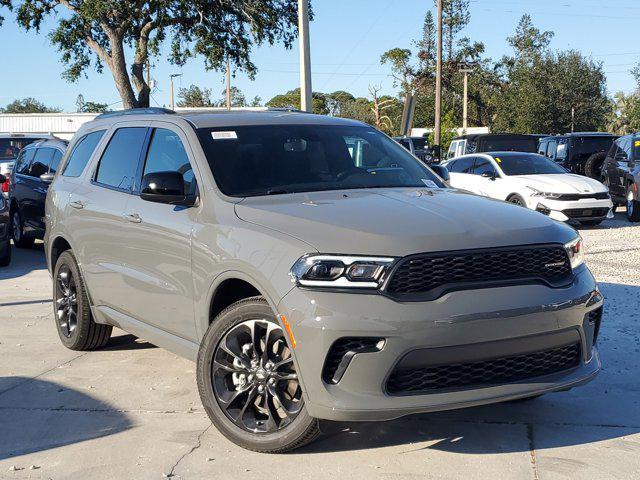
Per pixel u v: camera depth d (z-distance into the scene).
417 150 28.39
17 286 9.95
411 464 4.05
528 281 4.00
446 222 4.11
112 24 34.44
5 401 5.19
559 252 4.15
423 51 73.75
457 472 3.94
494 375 3.98
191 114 5.61
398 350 3.74
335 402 3.79
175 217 4.91
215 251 4.44
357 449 4.25
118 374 5.77
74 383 5.56
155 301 5.14
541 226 4.24
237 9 35.34
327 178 5.06
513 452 4.18
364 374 3.77
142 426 4.69
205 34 35.53
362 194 4.75
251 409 4.31
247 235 4.27
